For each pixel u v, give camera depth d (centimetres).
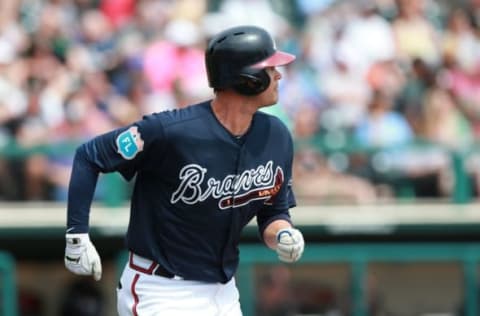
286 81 4084
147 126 1686
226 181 1719
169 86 4003
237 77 1689
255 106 1716
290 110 4044
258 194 1759
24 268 4275
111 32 4219
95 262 1709
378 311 3844
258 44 1697
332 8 4500
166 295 1741
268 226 1833
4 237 3878
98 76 4056
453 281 4341
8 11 4125
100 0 4319
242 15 4397
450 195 4028
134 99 3991
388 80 4225
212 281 1762
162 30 4194
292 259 1778
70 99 3947
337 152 3922
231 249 1773
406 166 4025
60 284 4319
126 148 1689
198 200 1714
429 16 4575
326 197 3984
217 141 1705
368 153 3984
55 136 3897
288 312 3716
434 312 4325
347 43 4325
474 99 4309
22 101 3912
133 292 1753
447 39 4434
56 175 3862
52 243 3991
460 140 4053
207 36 4194
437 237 4075
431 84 4228
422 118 4169
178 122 1692
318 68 4238
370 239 4078
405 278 4334
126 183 3919
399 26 4419
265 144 1747
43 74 3978
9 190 3853
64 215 3859
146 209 1738
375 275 4319
